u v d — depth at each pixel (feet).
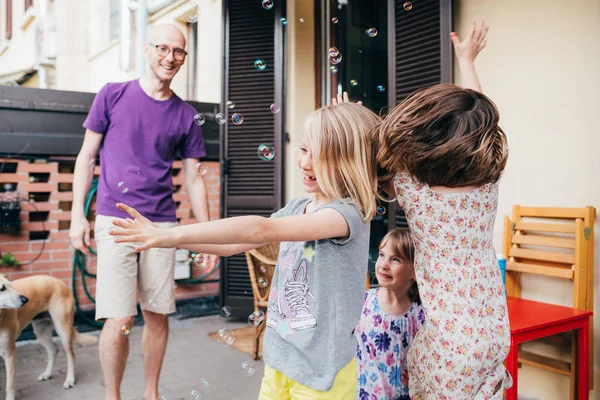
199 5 15.07
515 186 8.51
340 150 3.79
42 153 11.96
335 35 13.62
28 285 8.60
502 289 4.13
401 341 4.86
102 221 7.17
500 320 3.98
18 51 21.95
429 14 9.08
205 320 13.55
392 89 9.72
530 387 8.25
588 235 7.19
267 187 13.33
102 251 7.10
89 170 7.52
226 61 13.62
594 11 7.34
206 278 14.11
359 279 3.84
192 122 7.92
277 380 3.89
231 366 9.91
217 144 14.34
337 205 3.76
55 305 8.93
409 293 4.97
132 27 16.76
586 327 6.54
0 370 9.84
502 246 8.66
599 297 7.30
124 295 7.02
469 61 5.14
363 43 13.97
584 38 7.47
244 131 13.50
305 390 3.62
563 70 7.76
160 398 8.33
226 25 13.58
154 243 3.10
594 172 7.38
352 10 13.80
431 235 3.91
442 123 3.70
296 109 13.32
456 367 3.76
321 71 13.60
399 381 4.84
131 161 7.36
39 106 11.89
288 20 13.37
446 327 3.80
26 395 8.54
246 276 13.28
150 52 7.42
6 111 11.62
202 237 3.21
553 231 7.65
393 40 9.70
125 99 7.45
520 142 8.42
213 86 14.78
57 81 19.92
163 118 7.56
